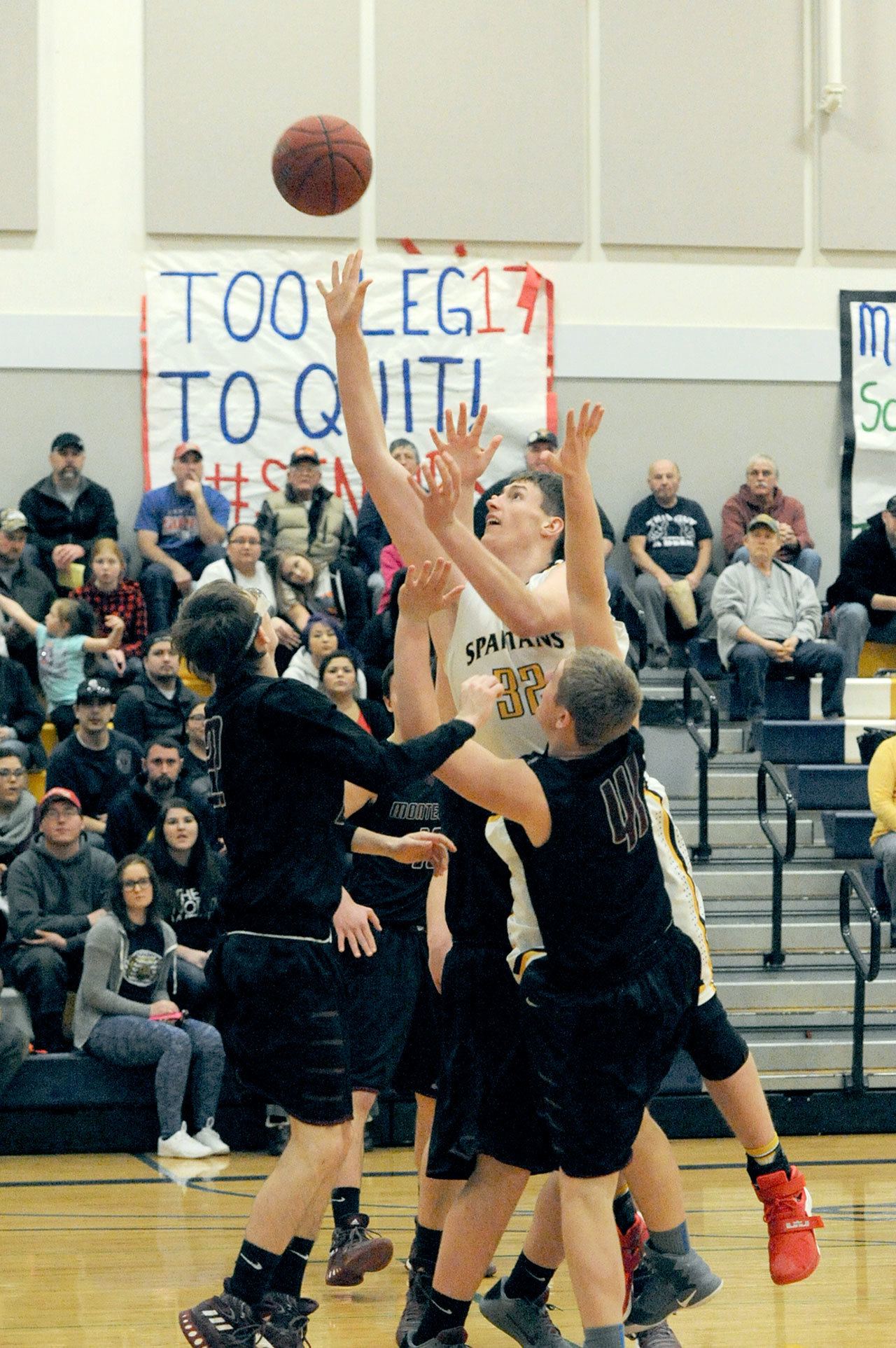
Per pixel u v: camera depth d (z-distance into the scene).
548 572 6.39
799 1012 13.07
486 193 18.28
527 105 18.33
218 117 17.92
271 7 17.98
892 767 13.52
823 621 17.34
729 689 16.47
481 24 18.28
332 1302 7.78
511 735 6.46
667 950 5.84
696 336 18.50
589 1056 5.64
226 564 16.12
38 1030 12.12
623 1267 5.94
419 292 18.19
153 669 14.88
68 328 17.70
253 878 6.02
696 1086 12.28
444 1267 6.16
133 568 17.62
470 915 6.34
